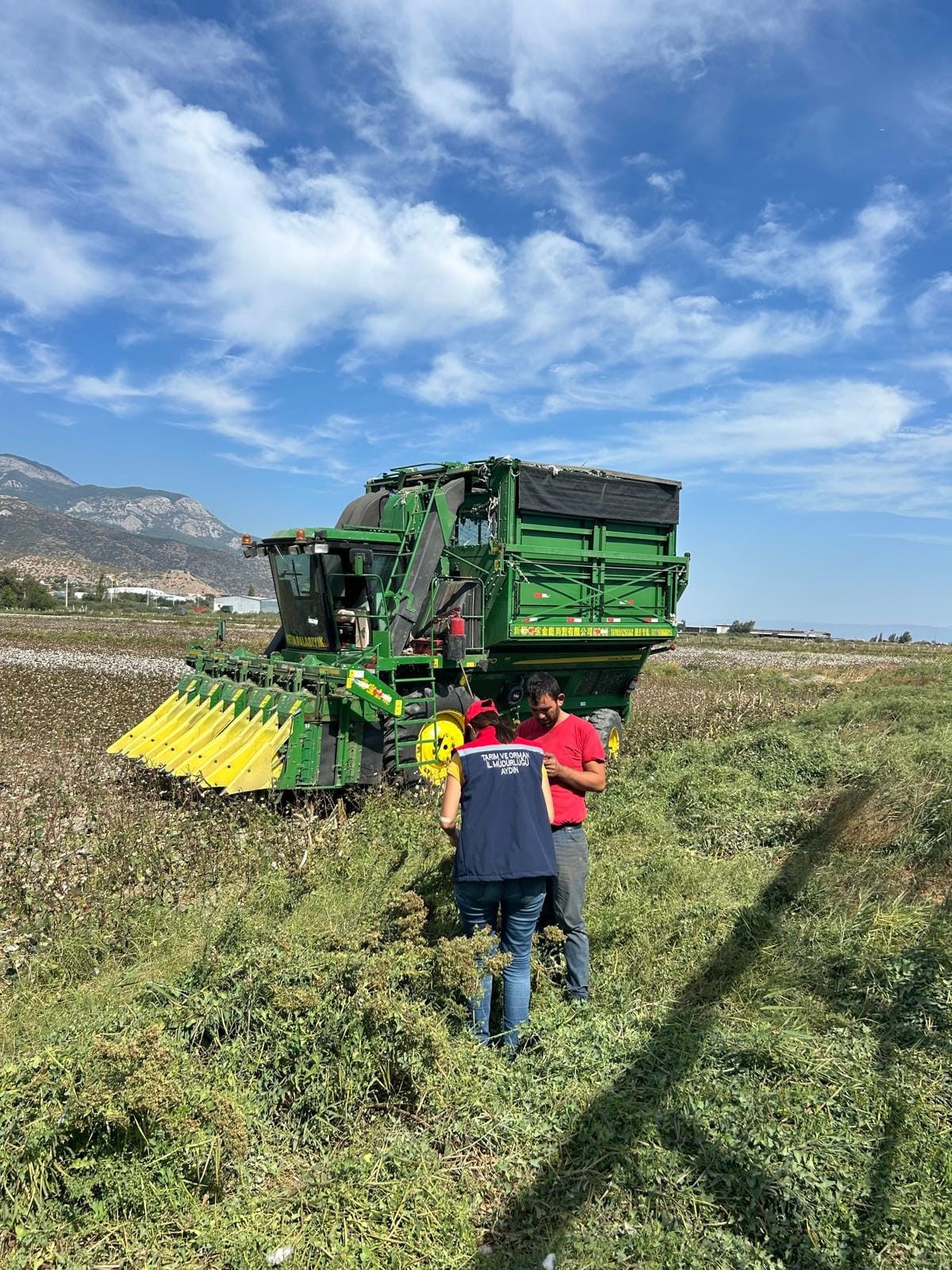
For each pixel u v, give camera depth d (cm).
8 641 3291
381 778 841
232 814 736
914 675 2039
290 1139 333
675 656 3638
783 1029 391
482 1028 405
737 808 775
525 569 1001
